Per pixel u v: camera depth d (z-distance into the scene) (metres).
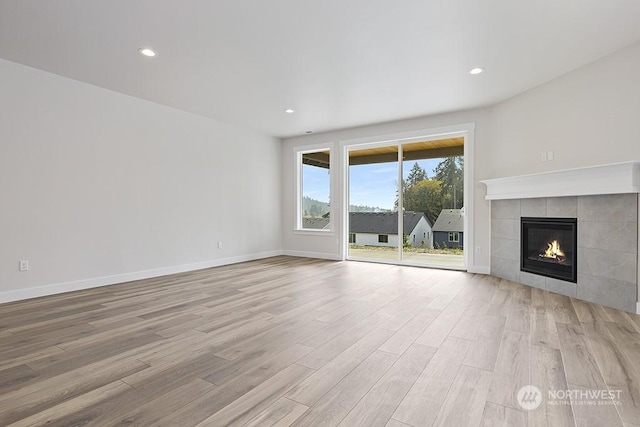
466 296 3.71
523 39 3.02
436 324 2.81
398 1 2.45
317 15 2.63
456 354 2.23
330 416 1.56
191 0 2.43
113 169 4.36
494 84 4.09
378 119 5.61
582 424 1.50
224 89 4.25
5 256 3.48
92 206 4.16
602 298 3.38
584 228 3.55
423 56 3.35
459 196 5.37
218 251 5.79
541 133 4.10
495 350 2.29
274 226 6.98
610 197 3.31
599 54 3.34
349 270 5.32
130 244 4.55
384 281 4.49
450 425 1.50
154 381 1.89
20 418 1.55
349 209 6.45
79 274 4.04
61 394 1.75
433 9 2.55
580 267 3.59
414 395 1.74
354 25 2.78
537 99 4.16
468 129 5.08
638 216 3.10
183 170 5.22
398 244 5.89
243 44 3.10
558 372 1.97
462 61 3.46
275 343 2.42
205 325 2.80
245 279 4.63
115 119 4.37
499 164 4.75
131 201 4.56
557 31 2.89
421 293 3.84
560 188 3.75
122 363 2.11
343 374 1.97
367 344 2.40
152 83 4.08
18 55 3.34
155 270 4.84
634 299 3.12
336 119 5.62
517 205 4.44
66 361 2.14
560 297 3.67
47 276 3.78
